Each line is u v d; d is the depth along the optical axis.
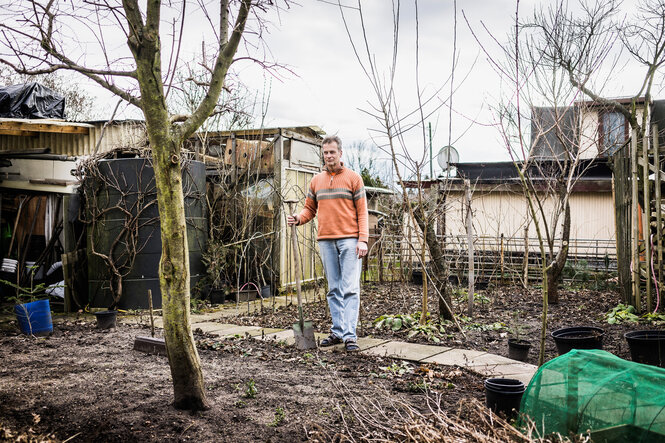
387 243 10.50
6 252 8.73
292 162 9.60
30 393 3.23
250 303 8.09
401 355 4.36
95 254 7.32
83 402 3.04
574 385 2.29
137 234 7.22
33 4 2.60
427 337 5.11
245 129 9.47
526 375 3.65
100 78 2.80
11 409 2.93
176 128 2.73
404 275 10.35
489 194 12.60
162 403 3.00
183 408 2.90
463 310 6.98
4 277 8.44
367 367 3.98
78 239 7.77
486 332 5.57
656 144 6.55
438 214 6.16
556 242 11.47
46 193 9.02
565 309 7.25
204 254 8.23
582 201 12.20
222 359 4.23
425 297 5.59
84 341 4.95
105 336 5.23
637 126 7.35
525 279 9.43
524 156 3.31
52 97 9.30
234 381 3.50
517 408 2.69
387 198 12.01
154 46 2.58
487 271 10.37
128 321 6.33
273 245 9.10
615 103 8.55
